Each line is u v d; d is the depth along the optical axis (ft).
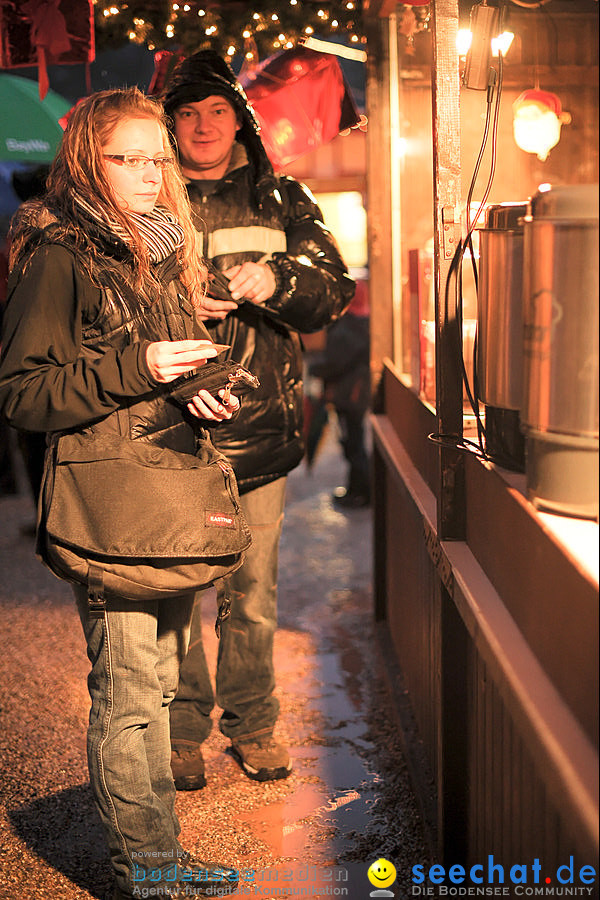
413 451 10.27
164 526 6.57
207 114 9.32
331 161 29.91
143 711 7.08
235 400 7.13
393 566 12.74
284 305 9.16
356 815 9.05
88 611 7.11
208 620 14.74
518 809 5.91
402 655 11.77
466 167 8.34
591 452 4.95
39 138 20.36
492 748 6.63
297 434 9.76
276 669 12.81
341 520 21.15
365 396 21.91
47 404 6.42
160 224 6.99
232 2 12.06
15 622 14.78
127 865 7.12
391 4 11.84
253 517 9.62
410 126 11.80
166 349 6.42
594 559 4.50
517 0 7.21
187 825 8.95
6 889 7.98
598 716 4.16
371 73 13.05
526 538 5.44
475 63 7.44
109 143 6.72
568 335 4.89
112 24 12.39
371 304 13.64
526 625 5.45
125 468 6.59
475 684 7.17
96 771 7.02
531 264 5.13
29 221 6.79
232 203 9.55
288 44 12.44
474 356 7.04
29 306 6.53
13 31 11.69
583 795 3.91
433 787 8.99
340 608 15.24
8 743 10.62
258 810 9.21
